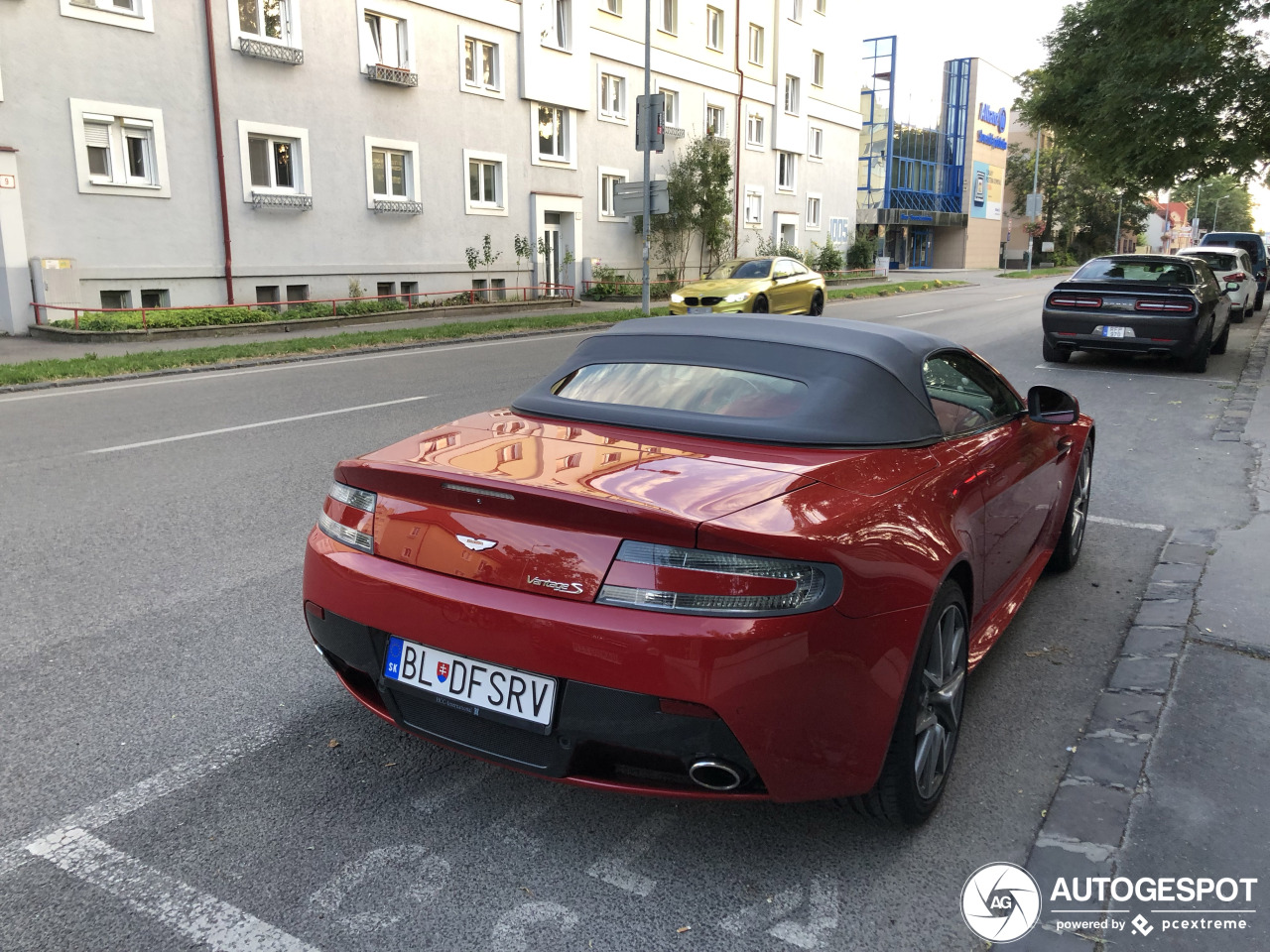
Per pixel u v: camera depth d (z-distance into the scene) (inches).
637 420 122.1
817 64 1700.3
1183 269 492.4
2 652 152.9
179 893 95.0
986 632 137.6
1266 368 495.8
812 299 877.8
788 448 112.7
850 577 91.4
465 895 95.5
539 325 775.7
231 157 787.4
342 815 109.3
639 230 1277.1
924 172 2329.0
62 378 469.1
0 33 639.8
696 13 1343.5
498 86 1040.8
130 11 708.7
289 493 252.4
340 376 490.0
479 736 98.0
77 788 114.0
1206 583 183.2
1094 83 695.7
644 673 86.9
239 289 807.1
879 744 96.1
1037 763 122.7
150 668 147.3
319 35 845.2
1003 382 160.1
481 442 116.6
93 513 233.3
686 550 88.0
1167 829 107.0
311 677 145.1
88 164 697.0
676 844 105.0
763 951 88.3
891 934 90.9
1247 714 133.0
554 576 91.6
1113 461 293.4
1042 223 3056.1
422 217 968.9
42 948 87.0
